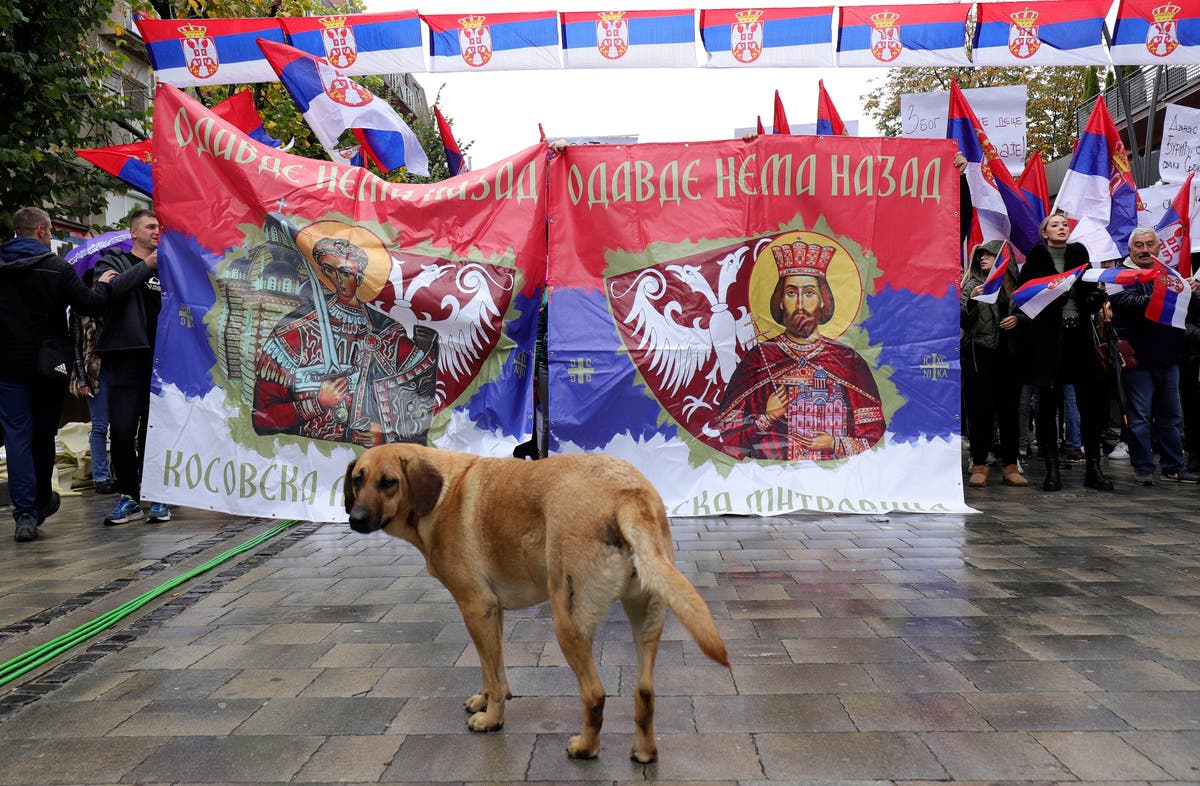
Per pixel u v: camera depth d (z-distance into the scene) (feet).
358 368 21.09
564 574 8.77
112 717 10.26
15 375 19.84
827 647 12.08
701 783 8.36
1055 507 22.35
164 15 41.34
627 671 11.48
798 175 21.76
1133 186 27.94
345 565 17.67
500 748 9.27
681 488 21.59
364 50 24.49
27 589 15.90
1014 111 31.55
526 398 21.72
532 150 21.65
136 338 21.29
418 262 21.27
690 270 21.72
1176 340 25.18
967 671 11.06
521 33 24.02
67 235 38.24
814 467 21.74
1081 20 23.29
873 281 21.93
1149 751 8.77
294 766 8.93
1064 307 24.88
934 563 16.63
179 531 21.44
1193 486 25.48
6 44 33.65
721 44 23.93
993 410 26.05
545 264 21.88
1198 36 22.84
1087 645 11.92
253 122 25.93
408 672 11.56
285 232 20.99
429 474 9.89
